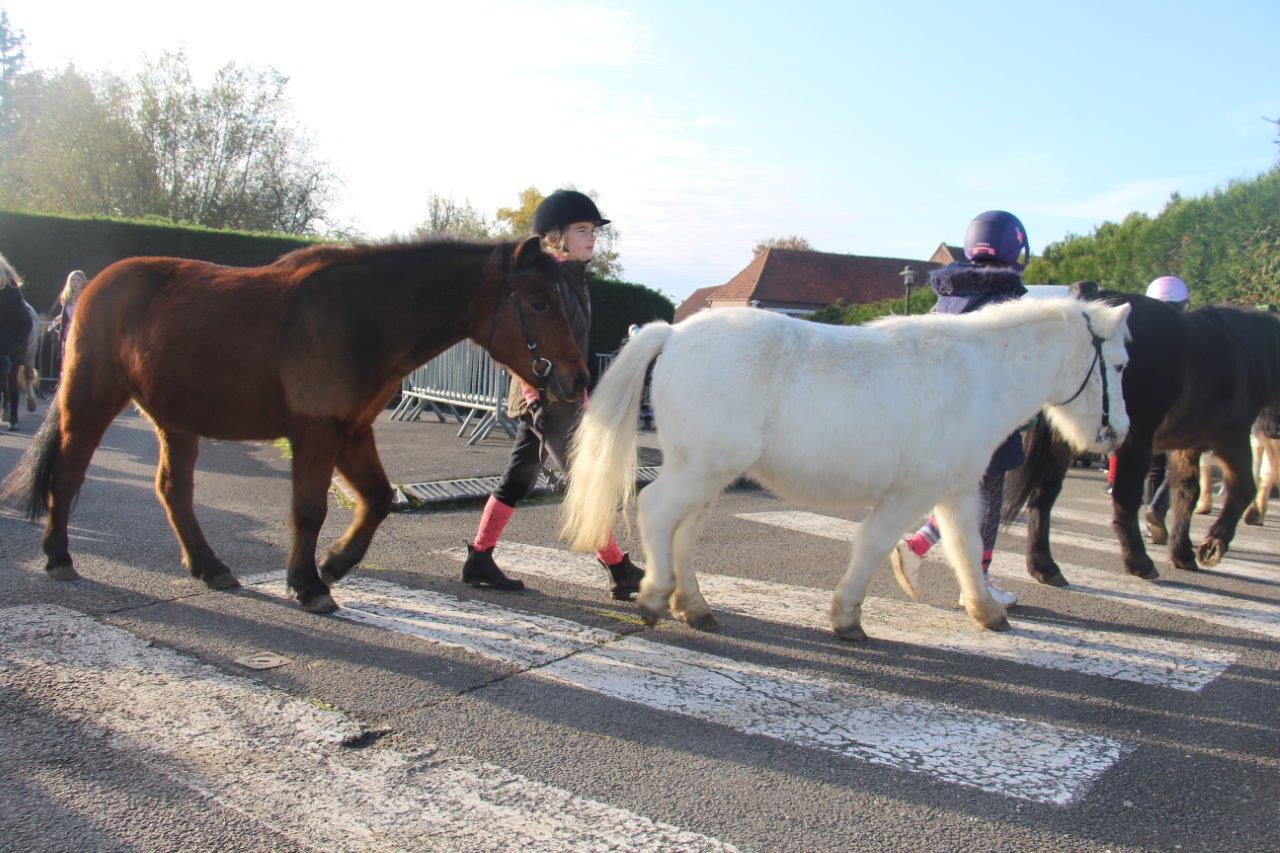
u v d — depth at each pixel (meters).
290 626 4.23
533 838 2.59
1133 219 28.25
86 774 2.81
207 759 2.94
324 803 2.72
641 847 2.57
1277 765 3.36
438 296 4.54
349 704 3.42
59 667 3.59
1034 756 3.31
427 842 2.54
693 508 4.32
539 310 4.51
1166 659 4.52
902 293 58.53
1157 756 3.38
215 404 4.49
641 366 4.40
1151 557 7.07
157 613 4.31
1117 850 2.70
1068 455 5.86
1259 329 6.46
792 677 4.00
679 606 4.66
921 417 4.27
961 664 4.29
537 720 3.39
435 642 4.15
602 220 5.01
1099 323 4.85
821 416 4.18
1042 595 5.69
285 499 7.32
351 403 4.44
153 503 6.82
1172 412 6.08
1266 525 9.04
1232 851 2.73
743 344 4.17
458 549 6.07
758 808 2.83
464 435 12.80
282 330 4.36
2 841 2.44
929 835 2.72
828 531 7.39
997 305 4.71
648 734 3.32
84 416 4.73
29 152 30.84
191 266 4.77
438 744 3.14
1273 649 4.77
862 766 3.16
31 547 5.34
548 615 4.69
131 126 30.53
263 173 32.81
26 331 10.70
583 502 4.46
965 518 4.79
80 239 17.69
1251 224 14.12
